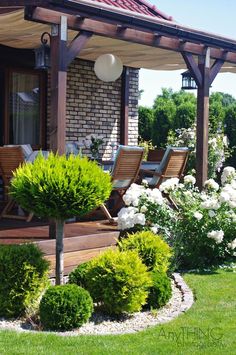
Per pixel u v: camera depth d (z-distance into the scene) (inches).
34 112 471.5
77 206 223.9
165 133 794.2
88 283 238.7
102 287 232.2
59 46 286.5
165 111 796.6
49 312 215.0
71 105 485.7
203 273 313.1
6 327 218.5
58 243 239.0
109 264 235.1
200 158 384.5
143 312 241.8
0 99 447.2
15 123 458.0
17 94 457.7
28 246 238.5
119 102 525.7
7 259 229.3
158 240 274.5
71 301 216.4
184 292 269.3
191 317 228.8
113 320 231.0
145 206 319.0
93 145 448.8
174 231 317.7
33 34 373.1
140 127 852.0
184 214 325.4
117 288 230.2
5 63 446.3
